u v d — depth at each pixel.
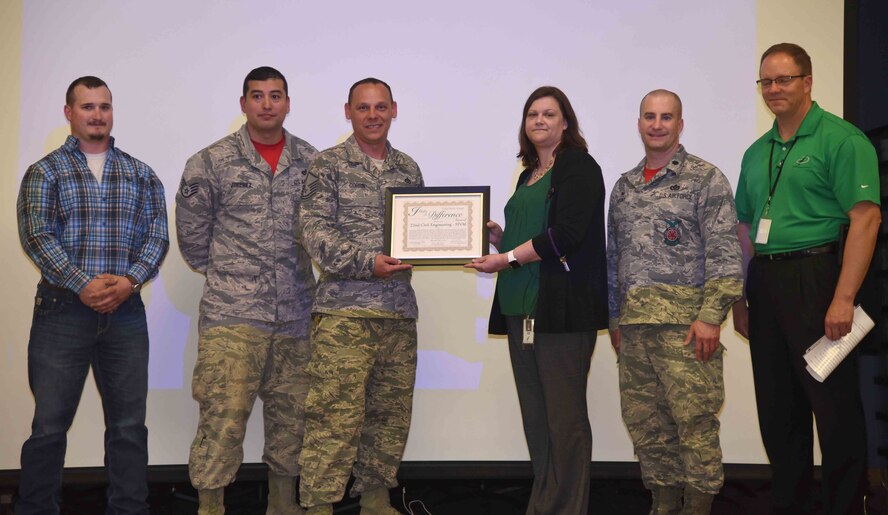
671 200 2.78
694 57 3.63
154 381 3.58
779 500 2.82
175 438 3.58
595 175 2.66
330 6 3.64
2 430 3.53
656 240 2.78
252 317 2.94
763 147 2.84
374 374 2.95
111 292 2.76
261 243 2.99
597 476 3.60
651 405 2.86
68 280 2.74
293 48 3.63
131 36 3.59
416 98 3.65
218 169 3.00
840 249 2.61
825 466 2.63
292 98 3.63
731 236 2.68
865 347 3.64
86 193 2.85
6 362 3.53
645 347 2.82
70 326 2.80
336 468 2.75
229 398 2.87
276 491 3.09
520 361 2.82
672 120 2.76
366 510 3.02
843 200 2.57
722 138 3.62
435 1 3.66
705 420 2.72
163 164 3.59
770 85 2.68
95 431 3.55
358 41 3.64
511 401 3.64
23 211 2.80
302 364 3.08
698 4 3.63
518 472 3.60
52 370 2.79
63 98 3.57
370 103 2.83
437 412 3.64
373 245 2.83
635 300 2.78
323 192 2.84
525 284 2.71
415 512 3.34
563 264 2.62
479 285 3.65
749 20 3.62
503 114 3.66
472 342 3.65
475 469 3.60
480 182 3.65
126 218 2.90
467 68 3.65
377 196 2.87
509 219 2.83
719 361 2.78
